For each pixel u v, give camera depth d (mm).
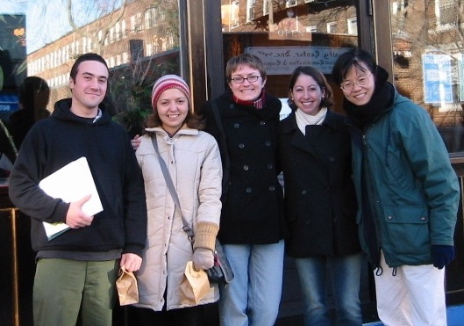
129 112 3840
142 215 3051
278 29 4398
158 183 3111
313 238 3328
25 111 3656
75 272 2891
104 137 2990
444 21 4695
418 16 4609
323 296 3465
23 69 3654
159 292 3047
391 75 4461
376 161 3098
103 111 3164
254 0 4281
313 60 4520
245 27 4266
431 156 2977
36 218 2832
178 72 3906
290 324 4211
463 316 4598
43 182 2852
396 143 3051
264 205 3318
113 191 2961
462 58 4770
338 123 3381
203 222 3061
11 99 3631
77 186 2846
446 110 4734
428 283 3059
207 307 3840
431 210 3006
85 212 2822
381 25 4430
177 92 3150
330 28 4531
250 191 3305
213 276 3066
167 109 3152
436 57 4680
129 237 3010
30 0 3664
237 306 3344
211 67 3934
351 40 4484
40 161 2908
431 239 2992
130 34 3855
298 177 3369
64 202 2805
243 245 3359
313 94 3357
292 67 4461
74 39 3756
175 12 3896
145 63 3877
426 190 3006
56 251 2879
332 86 4535
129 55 3854
